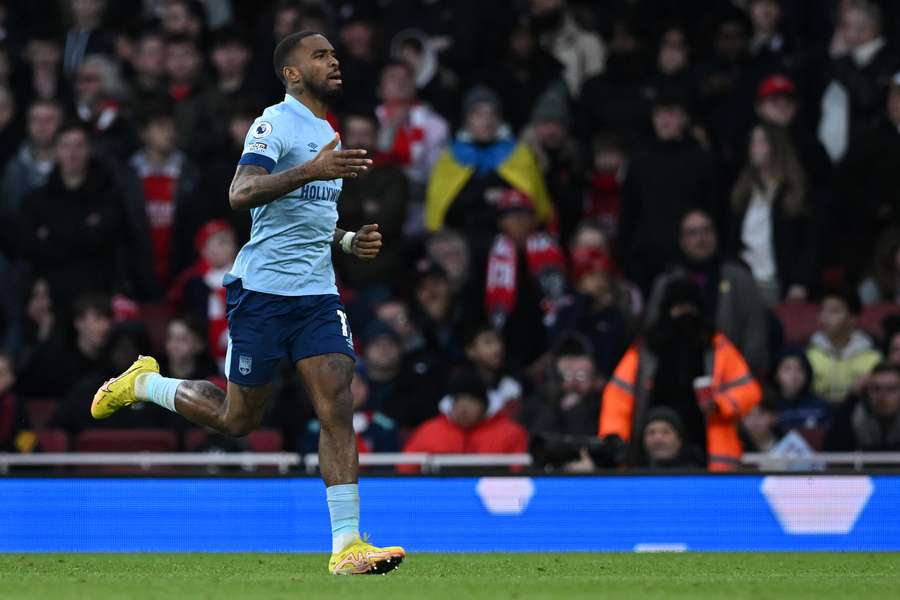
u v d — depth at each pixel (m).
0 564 26.55
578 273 45.41
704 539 31.22
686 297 33.94
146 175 48.16
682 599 18.69
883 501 31.25
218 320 44.38
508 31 54.12
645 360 33.97
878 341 43.97
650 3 56.69
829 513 31.25
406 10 54.84
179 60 51.25
